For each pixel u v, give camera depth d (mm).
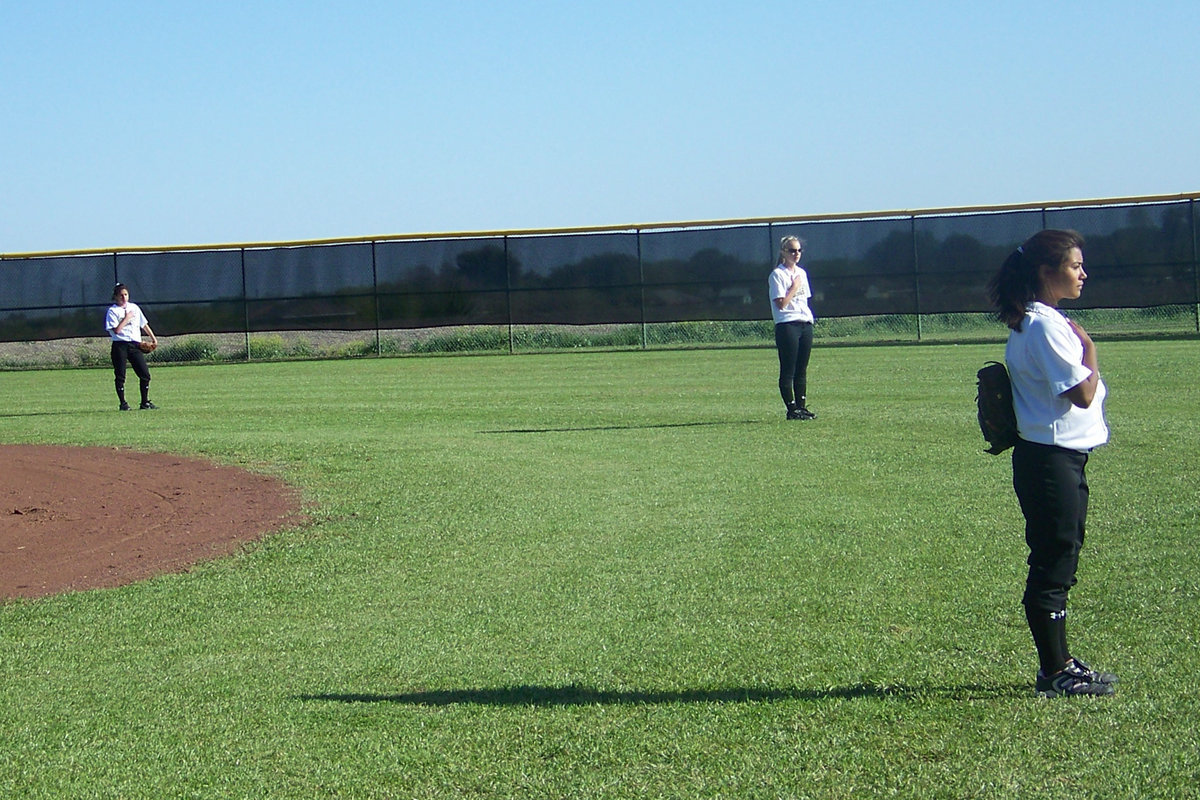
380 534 8383
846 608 6066
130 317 17391
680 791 3969
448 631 6004
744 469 10484
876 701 4695
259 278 29984
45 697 5254
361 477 10578
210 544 8305
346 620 6324
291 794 4086
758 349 27594
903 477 9812
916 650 5332
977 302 28094
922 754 4172
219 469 11211
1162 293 27188
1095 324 27875
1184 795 3783
